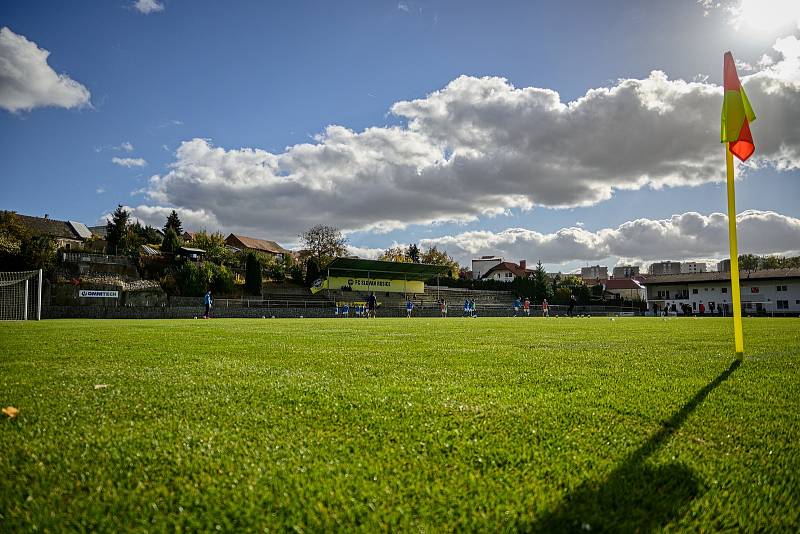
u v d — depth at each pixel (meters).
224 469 2.41
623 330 16.16
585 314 67.75
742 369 5.90
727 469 2.49
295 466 2.44
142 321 26.02
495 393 4.27
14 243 45.59
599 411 3.61
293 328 17.19
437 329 16.91
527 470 2.44
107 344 8.94
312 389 4.39
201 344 9.19
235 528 1.88
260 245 112.56
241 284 55.97
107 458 2.53
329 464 2.47
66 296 39.97
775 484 2.32
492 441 2.87
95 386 4.41
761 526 1.95
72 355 7.04
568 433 3.05
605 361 6.71
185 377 5.07
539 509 2.02
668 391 4.42
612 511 2.02
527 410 3.62
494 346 9.20
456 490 2.20
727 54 6.86
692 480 2.34
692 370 5.81
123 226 75.94
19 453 2.58
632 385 4.73
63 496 2.11
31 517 1.93
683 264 149.50
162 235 97.31
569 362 6.57
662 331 15.32
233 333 13.20
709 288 74.38
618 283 119.44
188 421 3.24
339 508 2.03
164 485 2.23
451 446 2.78
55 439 2.81
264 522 1.92
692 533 1.88
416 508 2.03
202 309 40.00
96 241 72.31
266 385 4.59
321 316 47.19
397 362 6.53
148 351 7.73
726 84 6.86
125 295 41.97
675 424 3.26
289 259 79.44
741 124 6.69
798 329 16.48
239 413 3.47
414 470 2.42
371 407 3.69
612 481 2.31
